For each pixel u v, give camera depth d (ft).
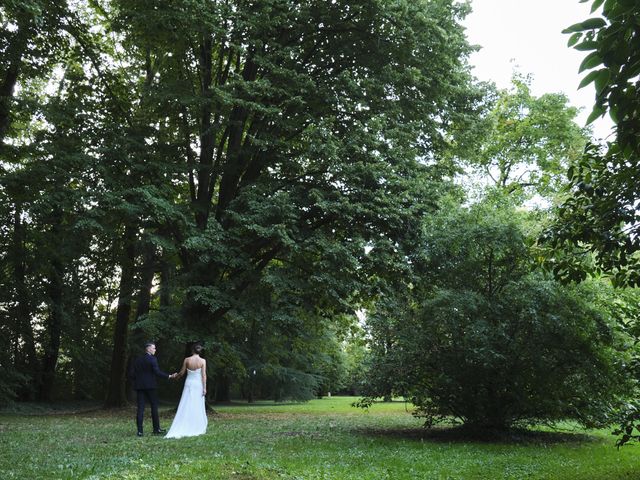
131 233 65.92
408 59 59.16
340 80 56.59
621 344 38.06
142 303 78.74
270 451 32.09
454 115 61.82
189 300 58.44
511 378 40.24
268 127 61.16
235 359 67.00
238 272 59.67
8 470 24.66
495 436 42.27
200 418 41.22
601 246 22.98
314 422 55.36
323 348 113.09
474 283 43.24
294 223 52.70
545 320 38.14
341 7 58.39
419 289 46.75
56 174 54.24
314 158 53.36
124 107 70.54
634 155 20.48
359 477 24.61
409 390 42.14
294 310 55.06
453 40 60.75
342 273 50.24
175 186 65.51
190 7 52.85
